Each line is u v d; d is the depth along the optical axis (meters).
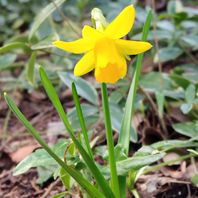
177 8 0.70
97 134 0.53
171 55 0.63
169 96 0.55
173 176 0.45
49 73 0.66
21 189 0.48
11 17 0.85
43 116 0.63
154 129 0.53
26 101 0.67
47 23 0.73
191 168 0.46
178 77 0.55
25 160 0.38
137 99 0.54
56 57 0.67
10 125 0.63
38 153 0.39
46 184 0.48
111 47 0.30
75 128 0.50
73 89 0.33
